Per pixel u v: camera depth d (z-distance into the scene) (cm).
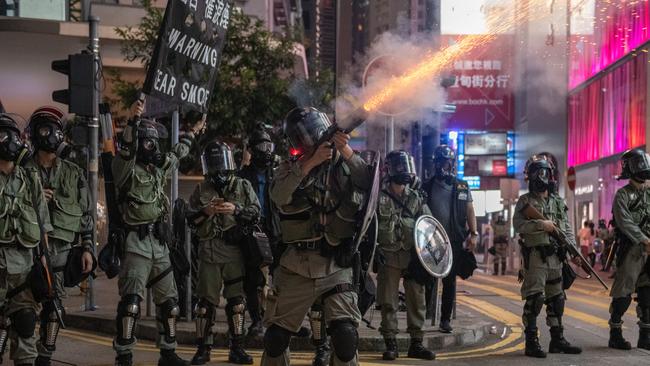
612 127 3325
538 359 771
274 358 492
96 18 1023
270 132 883
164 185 664
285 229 482
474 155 5109
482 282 1995
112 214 639
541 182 803
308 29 4234
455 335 860
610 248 859
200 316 718
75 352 771
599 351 826
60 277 655
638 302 852
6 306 569
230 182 731
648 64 2847
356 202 480
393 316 760
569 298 1461
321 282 475
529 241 794
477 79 5059
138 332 871
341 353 469
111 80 1923
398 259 756
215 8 870
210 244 720
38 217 563
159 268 655
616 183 3231
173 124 888
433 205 886
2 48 2122
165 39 805
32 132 644
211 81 877
